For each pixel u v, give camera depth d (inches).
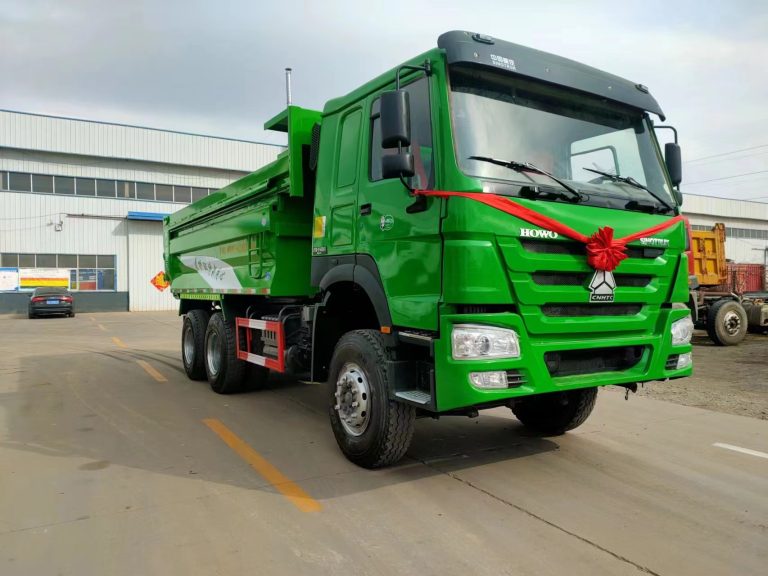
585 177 177.6
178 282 410.0
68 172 1259.8
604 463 195.2
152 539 139.0
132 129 1307.8
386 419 177.9
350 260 197.3
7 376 383.6
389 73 180.5
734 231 2081.7
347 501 161.9
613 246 163.9
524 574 122.0
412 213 165.2
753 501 162.2
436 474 184.1
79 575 122.4
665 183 197.5
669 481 177.9
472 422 252.1
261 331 279.0
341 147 205.6
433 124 159.0
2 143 1186.0
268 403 295.0
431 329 158.4
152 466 193.9
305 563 127.0
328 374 216.4
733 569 124.3
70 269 1267.2
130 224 1322.6
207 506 159.2
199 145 1374.3
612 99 187.8
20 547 135.1
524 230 153.1
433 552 131.8
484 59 160.7
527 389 154.2
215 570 124.3
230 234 303.3
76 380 366.9
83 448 215.5
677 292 187.2
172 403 295.1
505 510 155.3
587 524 146.6
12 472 188.4
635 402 292.5
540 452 207.5
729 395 310.2
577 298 161.5
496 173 156.8
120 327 846.5
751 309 606.2
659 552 131.8
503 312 153.5
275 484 175.9
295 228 250.5
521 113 169.8
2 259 1204.5
